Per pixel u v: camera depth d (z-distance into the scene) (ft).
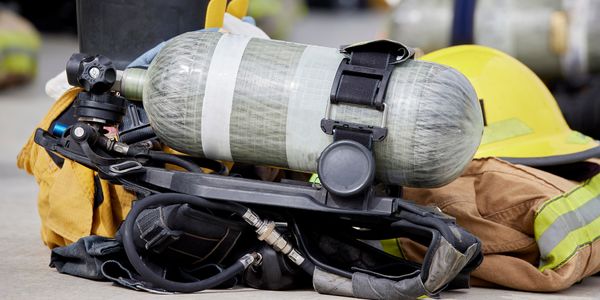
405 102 11.05
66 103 13.23
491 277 12.77
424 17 26.40
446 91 11.10
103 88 11.92
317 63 11.44
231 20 14.55
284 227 12.05
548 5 25.57
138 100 12.32
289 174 14.07
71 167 12.87
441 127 11.00
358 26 80.07
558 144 14.39
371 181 10.96
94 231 12.87
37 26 74.18
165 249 11.59
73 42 71.72
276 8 59.82
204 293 11.57
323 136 11.27
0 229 16.66
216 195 11.43
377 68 11.23
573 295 12.81
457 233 11.07
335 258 12.10
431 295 11.23
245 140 11.57
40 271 12.82
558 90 25.77
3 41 47.11
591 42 25.21
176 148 12.00
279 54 11.57
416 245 12.76
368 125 11.10
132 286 11.52
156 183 11.75
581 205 13.33
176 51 11.75
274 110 11.37
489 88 14.49
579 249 12.73
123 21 13.82
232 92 11.48
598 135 24.93
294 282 12.02
